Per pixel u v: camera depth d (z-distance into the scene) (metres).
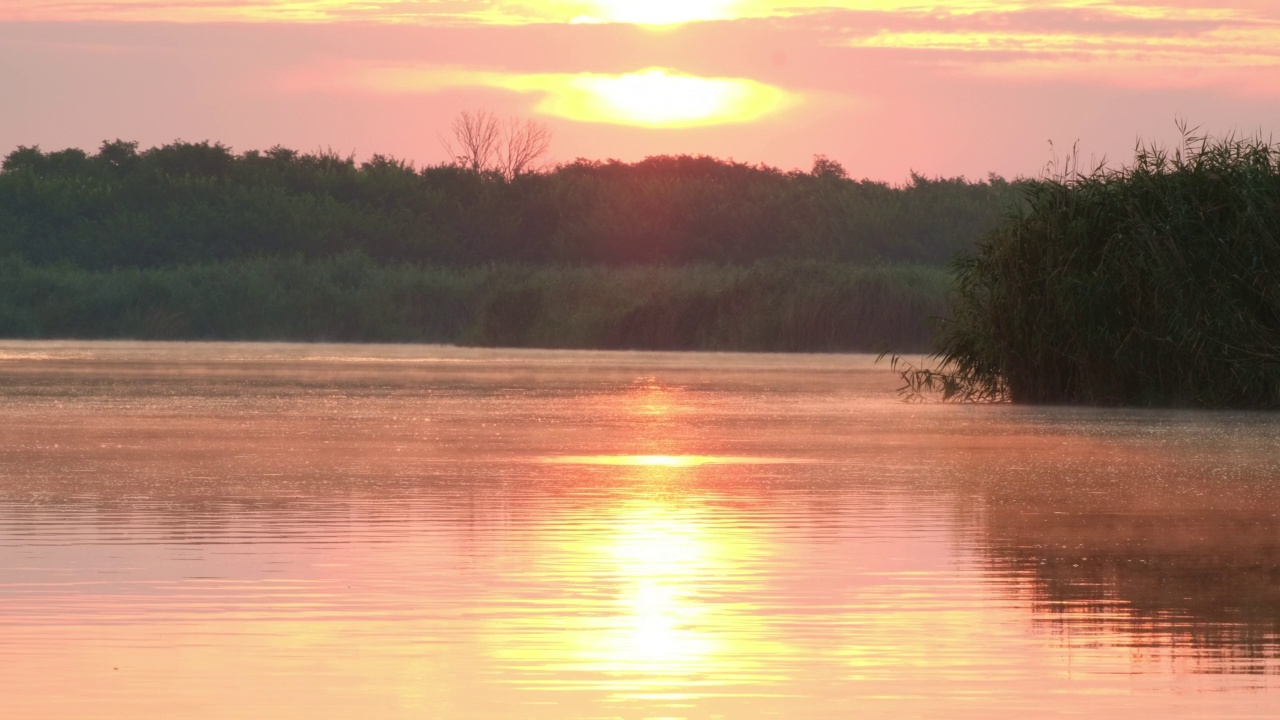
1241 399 56.38
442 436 45.94
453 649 18.58
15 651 18.47
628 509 30.20
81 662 17.92
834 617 20.39
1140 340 57.25
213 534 26.97
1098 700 16.44
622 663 17.97
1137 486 34.12
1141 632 19.55
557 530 27.56
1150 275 57.03
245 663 17.92
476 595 21.72
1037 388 59.50
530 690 16.81
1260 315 57.03
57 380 73.56
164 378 75.44
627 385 70.94
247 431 47.34
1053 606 21.12
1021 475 36.28
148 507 30.30
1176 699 16.47
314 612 20.59
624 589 22.17
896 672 17.59
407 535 26.89
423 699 16.44
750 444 43.69
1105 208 58.78
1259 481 35.16
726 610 20.81
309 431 47.47
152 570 23.53
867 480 35.19
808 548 25.73
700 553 25.17
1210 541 26.67
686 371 82.56
